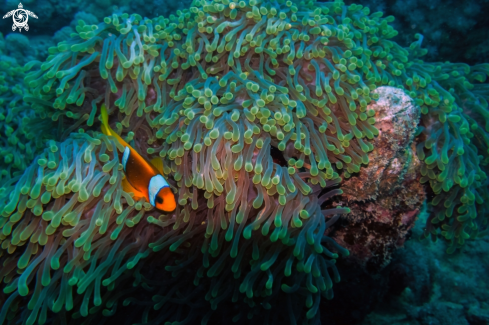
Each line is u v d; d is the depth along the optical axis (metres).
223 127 2.36
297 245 2.24
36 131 3.22
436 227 3.36
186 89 2.60
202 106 2.54
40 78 2.88
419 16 5.75
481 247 5.10
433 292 4.81
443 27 5.67
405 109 2.60
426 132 3.02
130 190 2.38
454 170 2.88
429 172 2.92
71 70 2.74
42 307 2.22
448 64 3.76
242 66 2.84
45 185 2.29
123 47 2.87
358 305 3.38
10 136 3.73
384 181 2.80
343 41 2.79
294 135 2.41
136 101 2.88
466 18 5.45
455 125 2.92
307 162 2.57
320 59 2.76
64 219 2.23
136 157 2.22
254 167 2.32
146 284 2.56
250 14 2.74
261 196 2.33
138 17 3.08
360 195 2.80
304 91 2.66
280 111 2.42
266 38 2.82
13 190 2.33
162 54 2.91
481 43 5.56
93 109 2.87
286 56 2.76
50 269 2.37
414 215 3.20
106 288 2.52
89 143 2.53
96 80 3.03
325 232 3.01
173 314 2.77
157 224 2.48
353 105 2.49
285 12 2.96
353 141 2.61
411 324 4.49
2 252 2.37
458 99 3.39
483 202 3.25
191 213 2.55
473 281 4.82
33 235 2.27
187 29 2.99
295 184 2.46
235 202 2.34
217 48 2.74
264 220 2.39
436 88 3.07
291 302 2.56
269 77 2.75
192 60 2.78
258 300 2.65
